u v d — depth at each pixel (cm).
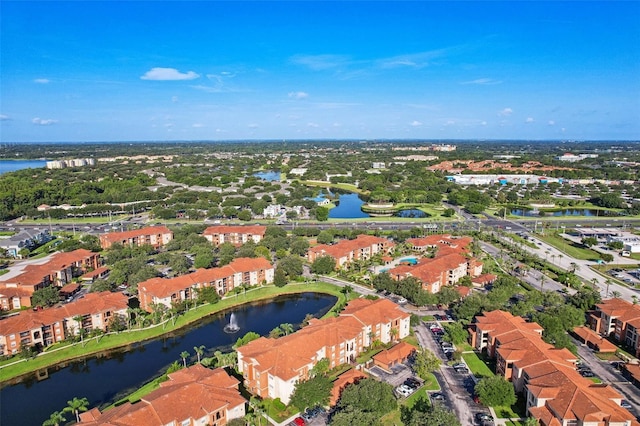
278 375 12244
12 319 15638
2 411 12569
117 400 13038
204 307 19112
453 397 12531
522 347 13400
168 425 10331
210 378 11962
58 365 15012
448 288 19138
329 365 13788
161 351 15950
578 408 10450
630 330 15400
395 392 12675
